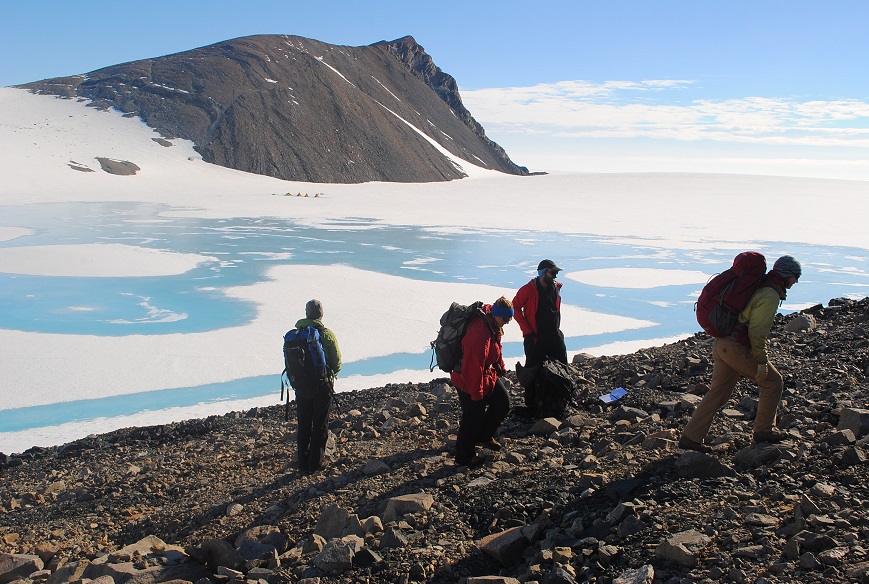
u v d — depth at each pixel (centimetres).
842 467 443
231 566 475
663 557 371
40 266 3375
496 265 3812
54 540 604
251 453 813
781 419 567
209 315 2392
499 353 592
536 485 516
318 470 675
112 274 3209
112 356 1858
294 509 571
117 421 1373
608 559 384
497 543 430
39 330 2159
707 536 385
